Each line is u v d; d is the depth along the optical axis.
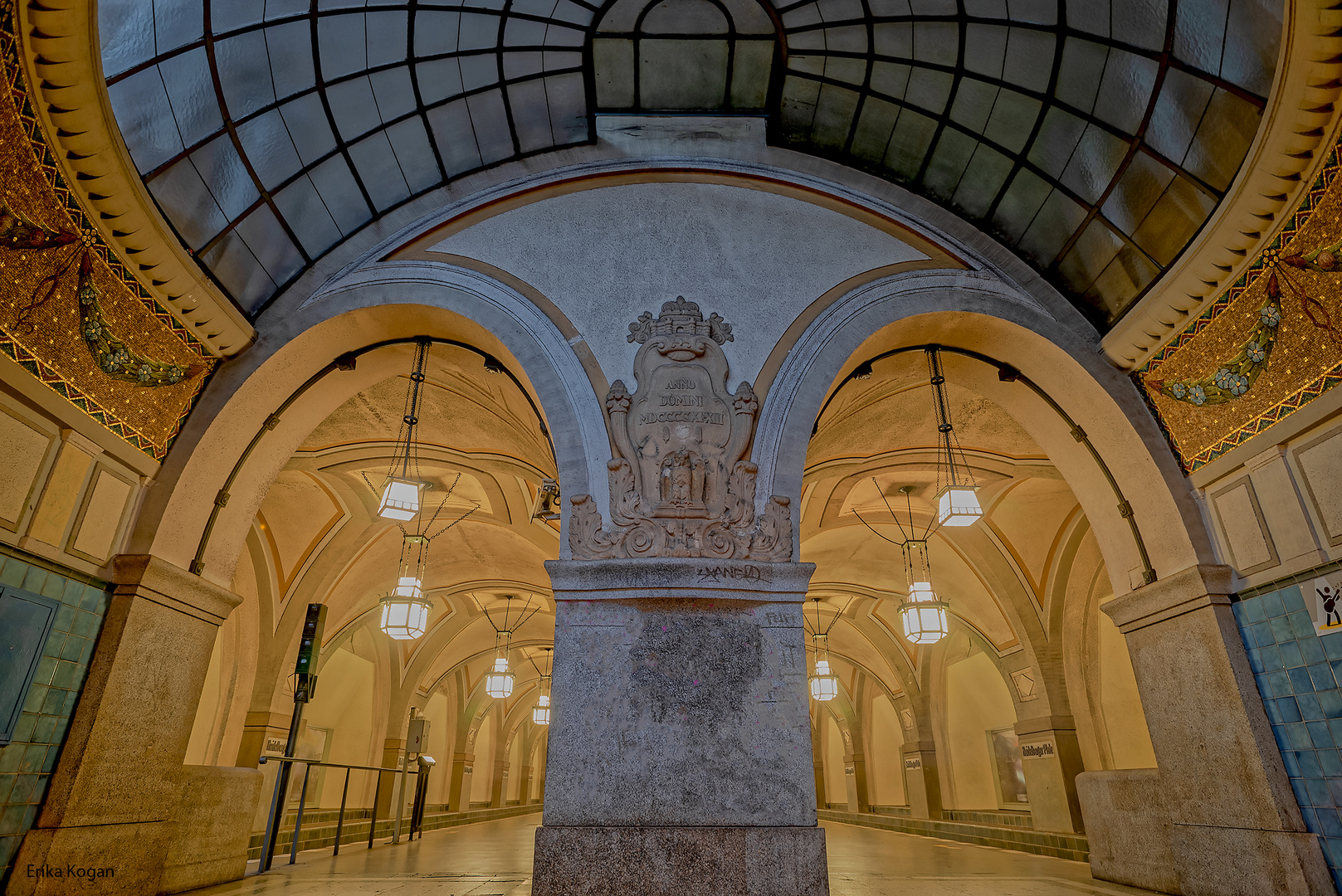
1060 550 12.21
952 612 14.50
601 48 6.65
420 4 5.85
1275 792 5.13
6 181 4.26
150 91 5.05
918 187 7.26
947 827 15.34
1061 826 11.53
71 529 5.04
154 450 5.74
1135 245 6.28
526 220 6.81
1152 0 5.17
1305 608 5.19
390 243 6.69
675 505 5.61
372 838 11.16
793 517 5.70
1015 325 6.69
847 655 19.66
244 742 11.31
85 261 4.85
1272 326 5.33
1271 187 4.94
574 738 5.05
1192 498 6.14
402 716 16.41
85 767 4.83
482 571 14.58
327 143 6.23
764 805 4.94
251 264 6.23
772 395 6.11
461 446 9.82
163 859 5.39
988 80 6.30
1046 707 12.23
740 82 7.04
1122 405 6.44
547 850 4.75
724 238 6.78
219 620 6.16
